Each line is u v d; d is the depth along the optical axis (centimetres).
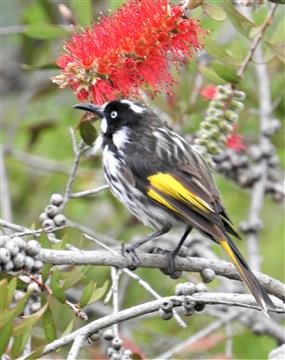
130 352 1099
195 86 1525
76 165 1181
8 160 1842
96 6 1709
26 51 1839
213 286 1681
